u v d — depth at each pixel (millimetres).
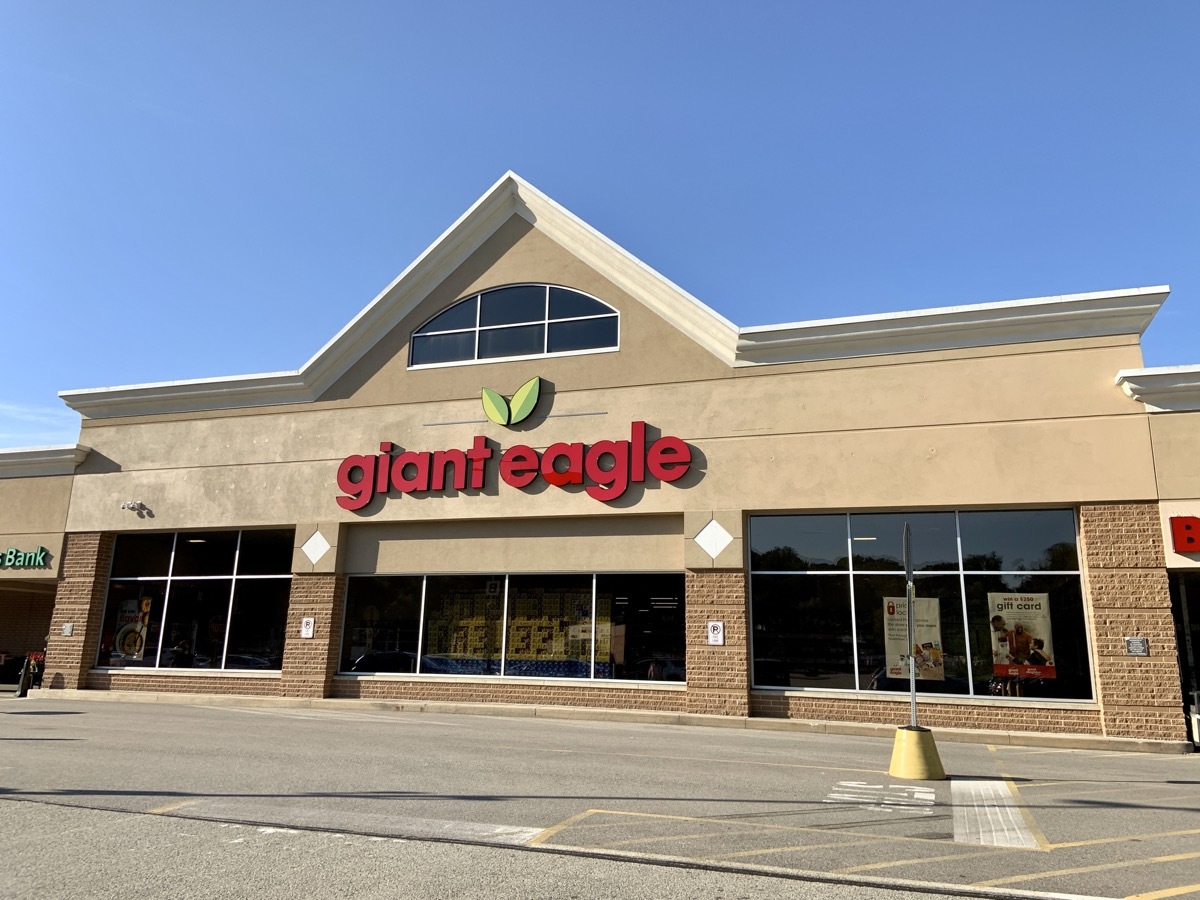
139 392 22844
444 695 19391
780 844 7211
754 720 16672
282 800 8641
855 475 17281
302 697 20000
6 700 21062
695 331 18969
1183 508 15414
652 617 18422
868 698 16609
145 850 6664
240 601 21453
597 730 15859
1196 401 15680
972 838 7609
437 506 20016
